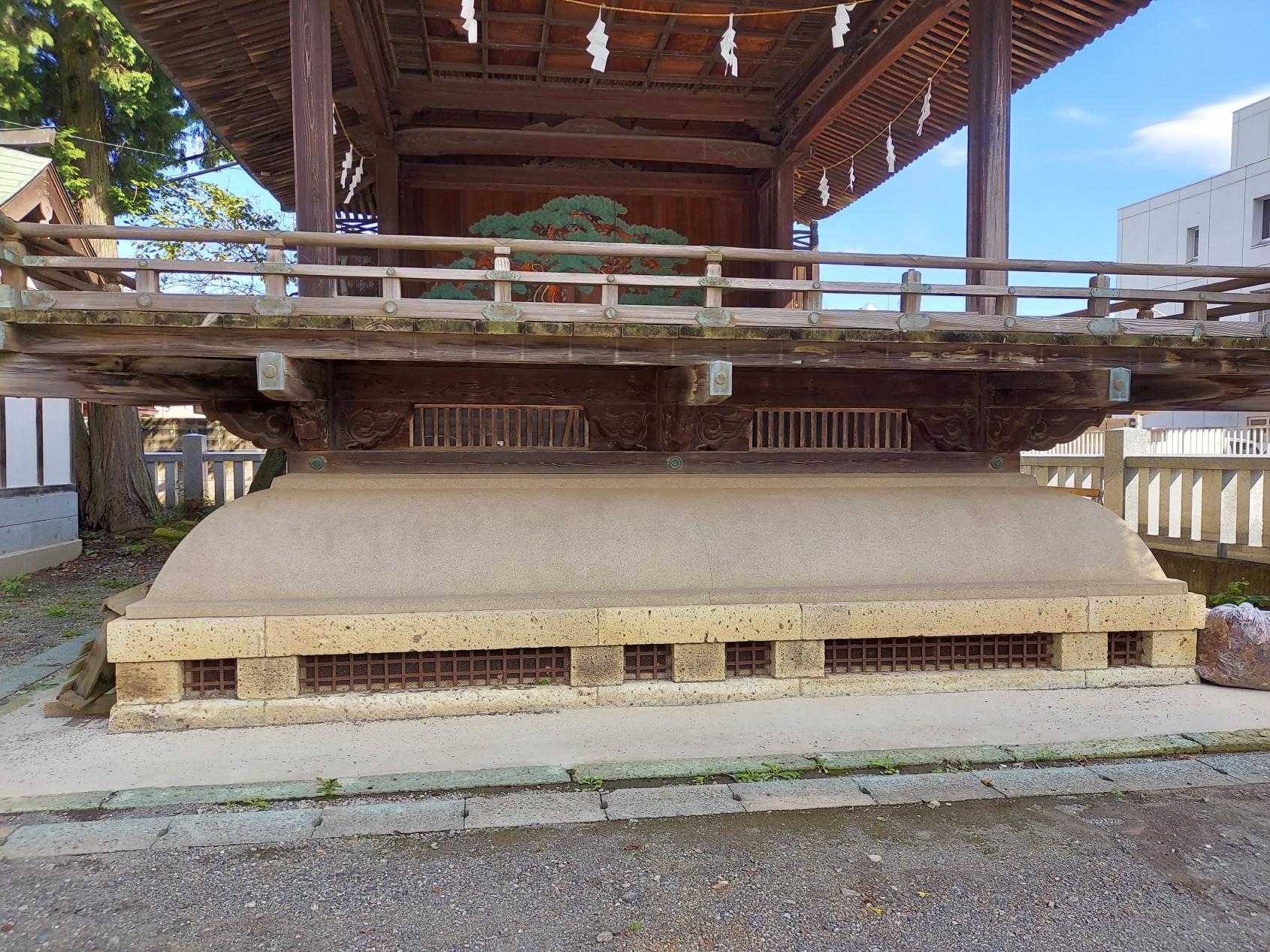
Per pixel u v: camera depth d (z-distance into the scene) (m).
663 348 5.15
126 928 2.86
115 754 4.24
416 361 5.13
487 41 7.62
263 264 4.63
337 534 5.06
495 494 5.52
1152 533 8.97
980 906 3.02
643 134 8.93
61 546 11.73
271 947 2.77
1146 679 5.52
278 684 4.71
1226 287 6.05
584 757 4.24
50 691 5.40
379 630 4.73
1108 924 2.91
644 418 6.30
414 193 8.80
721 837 3.50
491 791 3.89
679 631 5.02
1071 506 5.97
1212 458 8.07
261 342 4.77
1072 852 3.40
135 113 15.70
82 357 5.02
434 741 4.43
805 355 5.25
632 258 6.87
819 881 3.18
